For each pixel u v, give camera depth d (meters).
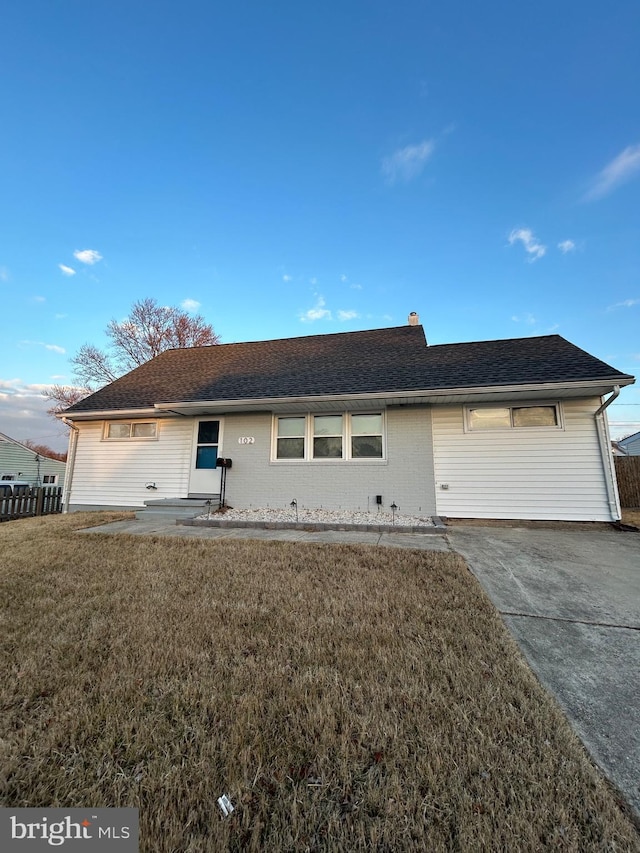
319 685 2.18
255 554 5.17
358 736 1.78
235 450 9.84
